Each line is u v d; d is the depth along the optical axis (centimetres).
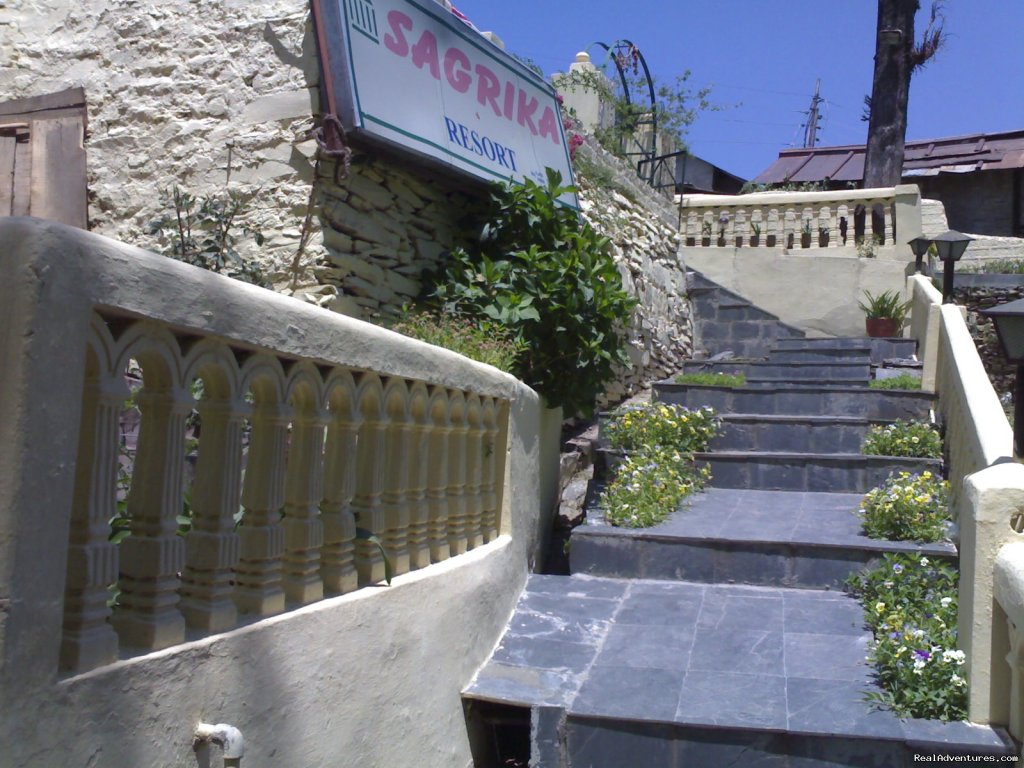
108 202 601
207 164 580
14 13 638
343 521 337
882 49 1584
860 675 437
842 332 1172
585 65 1080
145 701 226
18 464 191
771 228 1227
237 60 580
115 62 611
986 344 1126
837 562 555
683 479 688
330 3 555
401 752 362
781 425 748
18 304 194
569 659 466
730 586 566
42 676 196
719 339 1166
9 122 630
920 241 1108
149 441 247
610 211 936
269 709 276
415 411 407
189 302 240
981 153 1864
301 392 311
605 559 587
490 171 666
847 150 2111
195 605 263
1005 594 350
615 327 842
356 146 566
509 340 609
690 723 398
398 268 619
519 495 553
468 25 700
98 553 219
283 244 552
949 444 678
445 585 411
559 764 411
